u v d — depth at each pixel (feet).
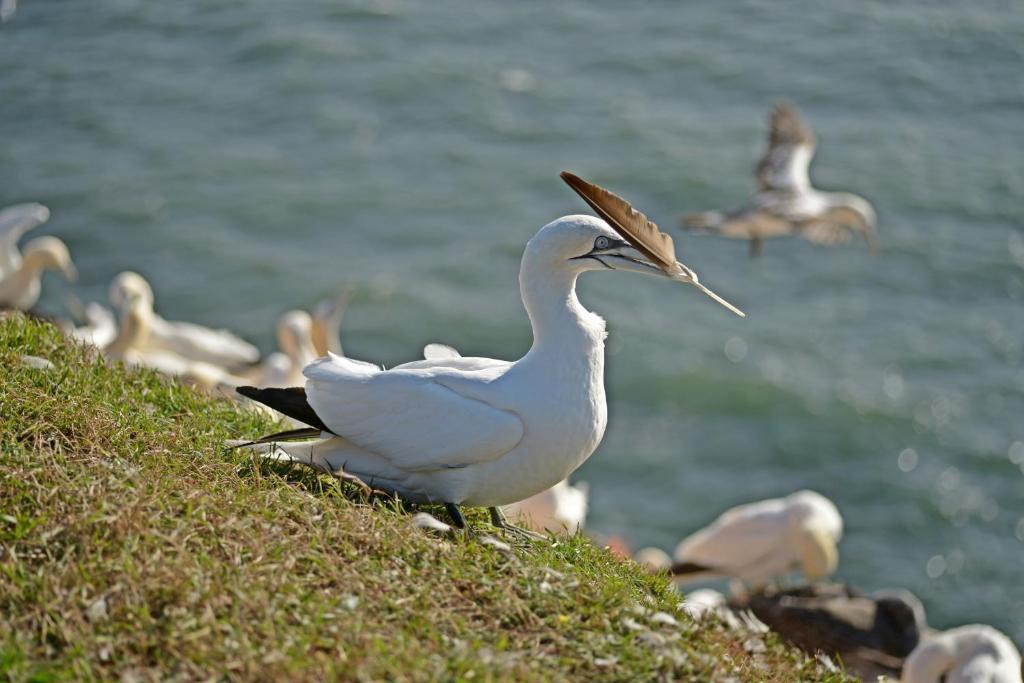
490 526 25.40
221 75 137.59
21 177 114.93
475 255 110.52
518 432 23.89
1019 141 126.72
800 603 39.52
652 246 23.91
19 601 19.65
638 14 154.61
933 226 112.47
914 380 93.35
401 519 23.29
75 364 28.14
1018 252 109.40
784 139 50.75
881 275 106.32
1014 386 93.09
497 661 19.52
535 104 135.33
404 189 119.65
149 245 107.55
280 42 143.23
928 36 145.48
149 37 143.74
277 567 20.72
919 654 34.60
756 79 139.33
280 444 25.50
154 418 26.21
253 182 118.21
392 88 136.98
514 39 148.77
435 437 24.08
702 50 145.48
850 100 134.72
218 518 21.61
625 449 86.07
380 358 97.86
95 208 111.34
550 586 22.02
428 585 21.30
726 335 98.58
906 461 85.10
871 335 98.84
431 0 157.48
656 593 25.86
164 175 117.50
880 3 153.89
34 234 108.06
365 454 24.88
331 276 105.91
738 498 81.82
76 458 23.22
